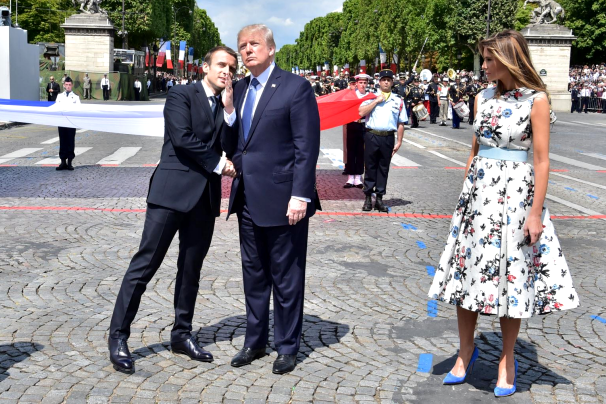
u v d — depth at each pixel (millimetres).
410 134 23297
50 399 3650
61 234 7867
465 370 3941
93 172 13211
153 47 64000
